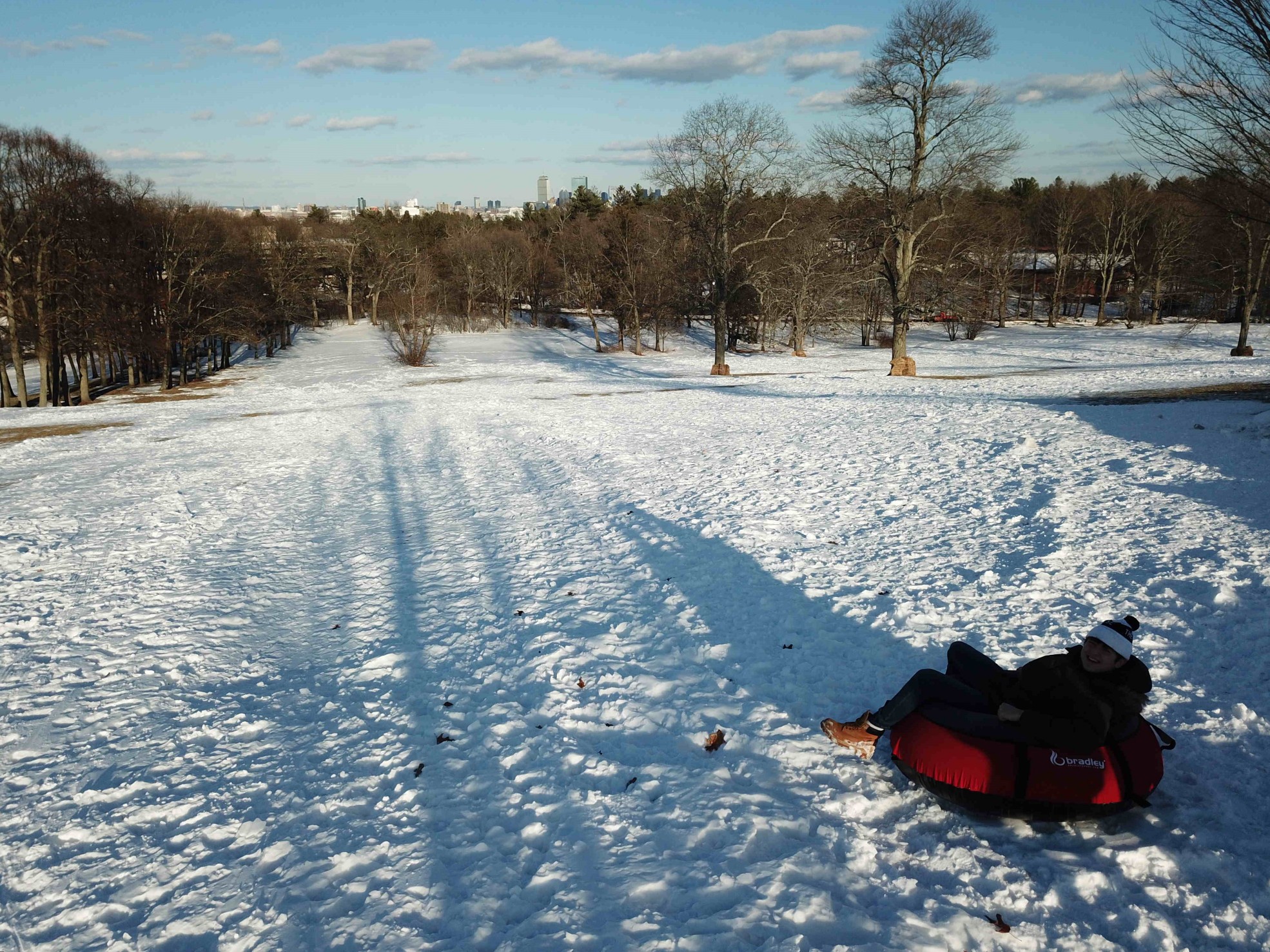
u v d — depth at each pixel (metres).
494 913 3.83
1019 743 4.09
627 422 22.88
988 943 3.39
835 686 6.00
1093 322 76.81
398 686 6.83
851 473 13.32
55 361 44.94
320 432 26.09
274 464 20.00
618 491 13.52
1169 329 60.16
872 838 4.18
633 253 69.50
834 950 3.35
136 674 7.41
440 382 46.09
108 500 16.02
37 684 7.24
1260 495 9.70
